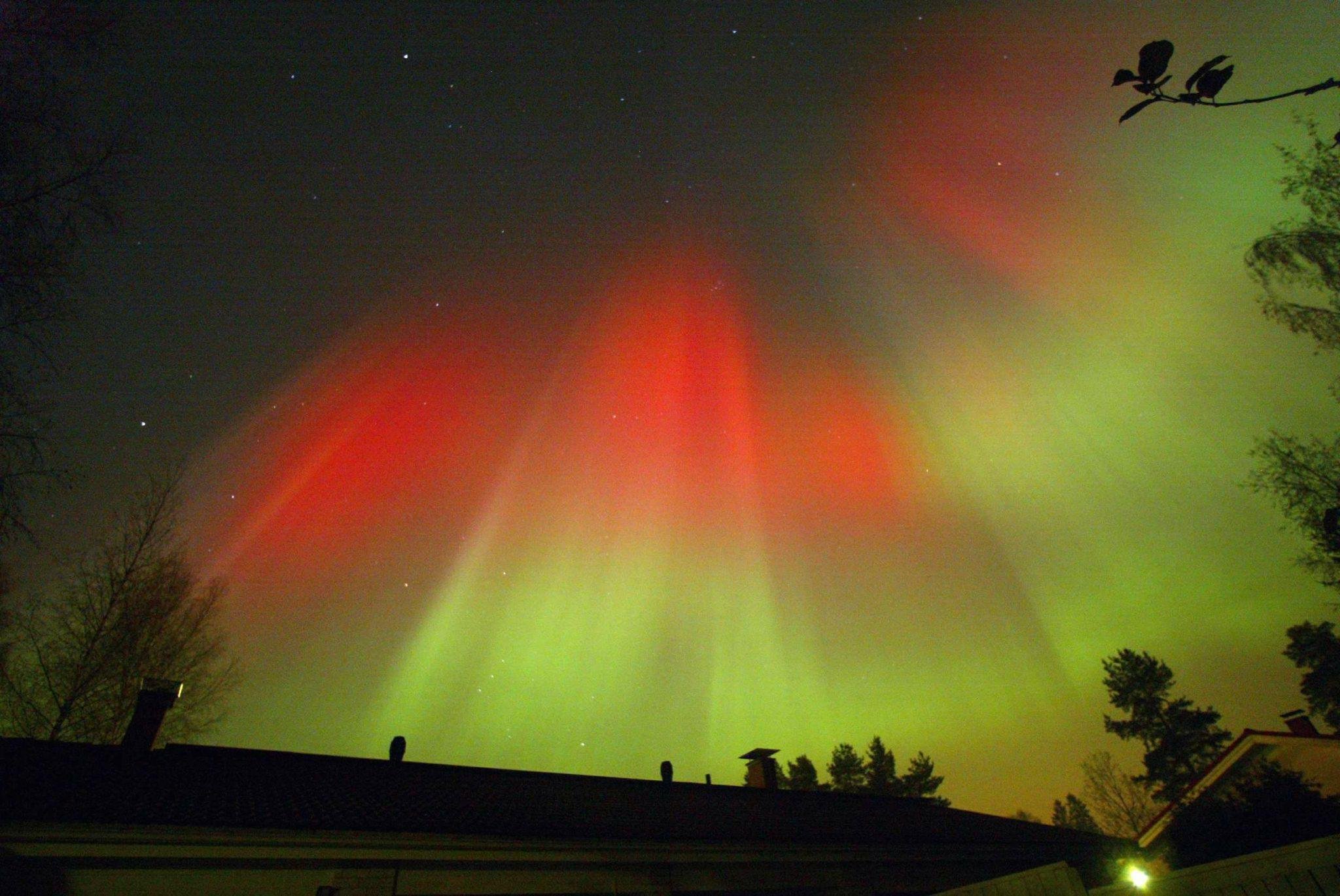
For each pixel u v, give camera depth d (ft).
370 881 17.58
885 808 39.19
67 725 41.09
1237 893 12.77
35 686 40.86
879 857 27.66
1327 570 45.47
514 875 19.80
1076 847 36.14
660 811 27.50
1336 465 45.42
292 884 16.92
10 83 17.58
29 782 17.43
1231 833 38.83
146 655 44.73
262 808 18.54
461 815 21.07
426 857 18.54
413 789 24.66
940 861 29.94
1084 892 14.25
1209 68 5.97
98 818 15.33
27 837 14.78
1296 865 12.28
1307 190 29.60
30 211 18.22
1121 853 38.01
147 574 46.03
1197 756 96.07
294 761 26.96
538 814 23.08
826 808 35.45
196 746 25.77
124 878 15.53
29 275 18.12
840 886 26.00
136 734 24.38
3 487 18.21
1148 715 101.81
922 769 128.98
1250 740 48.24
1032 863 33.37
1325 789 44.68
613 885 21.18
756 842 24.06
